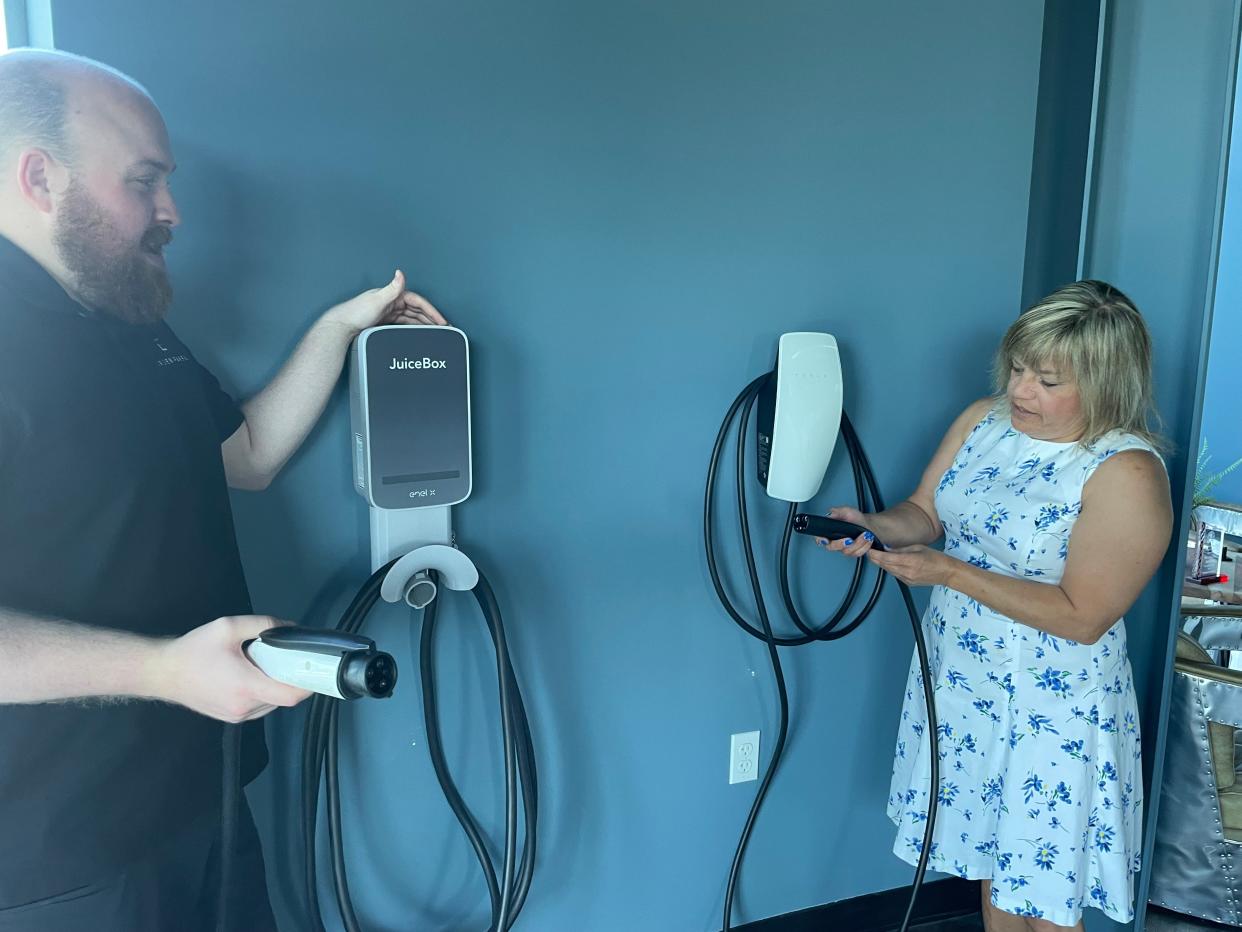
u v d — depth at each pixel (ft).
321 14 3.84
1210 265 4.86
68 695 2.66
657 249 4.70
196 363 3.57
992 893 4.62
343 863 4.03
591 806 5.16
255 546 4.13
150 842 3.17
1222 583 6.36
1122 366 4.05
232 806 3.24
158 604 3.14
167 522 3.15
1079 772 4.35
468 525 4.58
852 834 5.94
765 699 5.48
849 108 4.99
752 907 5.75
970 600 4.67
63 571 2.89
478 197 4.28
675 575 5.11
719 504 5.15
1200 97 4.87
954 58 5.21
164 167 3.09
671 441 4.94
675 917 5.52
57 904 2.96
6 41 3.55
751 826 5.42
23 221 2.81
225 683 2.69
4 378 2.71
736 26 4.64
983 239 5.53
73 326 2.92
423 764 4.66
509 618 4.75
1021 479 4.46
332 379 3.86
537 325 4.52
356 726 4.49
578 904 5.24
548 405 4.63
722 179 4.77
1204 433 6.24
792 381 4.74
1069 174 5.47
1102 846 4.47
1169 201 5.07
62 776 2.93
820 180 5.00
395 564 4.04
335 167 3.98
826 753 5.75
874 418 5.47
